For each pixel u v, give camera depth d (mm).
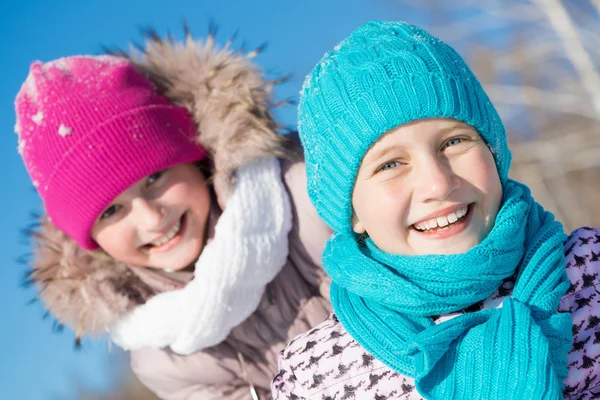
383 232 1865
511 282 1914
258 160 2541
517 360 1665
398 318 1862
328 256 2082
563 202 7699
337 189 1942
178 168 2498
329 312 2600
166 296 2484
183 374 2604
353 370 1899
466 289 1814
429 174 1771
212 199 2594
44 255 2586
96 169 2375
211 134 2508
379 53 1896
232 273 2420
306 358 1979
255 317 2594
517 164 7000
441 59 1873
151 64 2639
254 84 2574
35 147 2443
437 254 1830
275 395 2064
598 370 1821
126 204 2436
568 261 1910
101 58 2537
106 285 2543
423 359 1749
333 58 1992
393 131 1816
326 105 1925
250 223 2457
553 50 6402
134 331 2527
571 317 1767
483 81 6668
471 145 1838
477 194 1816
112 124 2389
